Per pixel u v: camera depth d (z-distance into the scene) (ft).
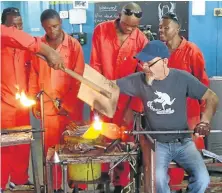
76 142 9.96
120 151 9.62
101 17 15.72
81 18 15.67
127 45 11.65
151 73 9.67
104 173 11.10
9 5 15.30
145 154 9.14
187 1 15.60
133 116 10.82
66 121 12.05
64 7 15.64
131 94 10.00
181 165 9.72
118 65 11.70
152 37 14.47
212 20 15.79
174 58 11.72
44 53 9.74
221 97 13.96
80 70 12.01
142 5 15.64
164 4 15.62
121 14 11.59
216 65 16.14
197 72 11.80
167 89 9.75
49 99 11.73
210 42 15.96
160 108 9.78
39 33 15.66
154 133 9.36
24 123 11.99
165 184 9.18
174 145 9.73
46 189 10.14
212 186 11.33
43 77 11.76
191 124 11.73
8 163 11.83
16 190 11.02
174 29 11.63
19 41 9.55
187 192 9.36
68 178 10.62
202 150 10.39
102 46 11.76
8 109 11.63
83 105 12.75
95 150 9.72
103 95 9.89
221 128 14.03
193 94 9.88
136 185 9.80
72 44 11.98
